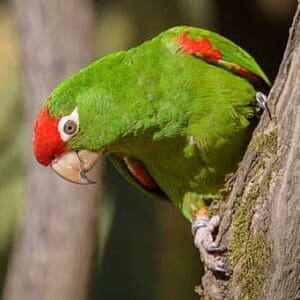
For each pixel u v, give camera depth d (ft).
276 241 23.54
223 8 45.50
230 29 46.01
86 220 37.47
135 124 28.71
